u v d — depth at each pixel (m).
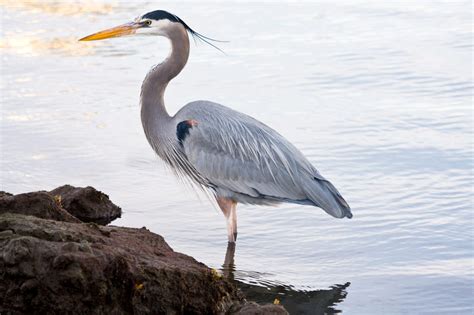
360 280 11.96
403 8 28.00
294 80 21.11
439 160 16.23
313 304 11.21
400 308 11.11
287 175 13.12
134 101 19.61
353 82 20.95
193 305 9.84
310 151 16.81
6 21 26.17
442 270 12.19
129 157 16.58
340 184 15.32
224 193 13.46
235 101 19.62
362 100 19.69
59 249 9.17
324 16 27.00
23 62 22.33
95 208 13.77
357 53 23.22
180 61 13.82
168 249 10.99
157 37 25.08
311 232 13.62
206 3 28.25
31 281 9.03
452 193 14.80
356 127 18.03
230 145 13.32
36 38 24.48
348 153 16.69
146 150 16.94
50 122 18.23
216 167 13.38
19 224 9.66
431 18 26.72
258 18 26.67
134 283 9.42
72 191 13.82
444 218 13.88
